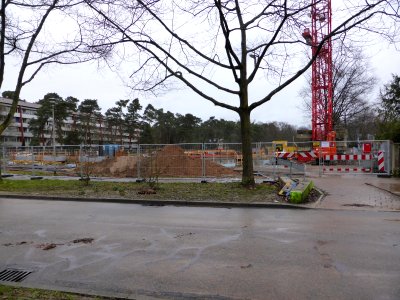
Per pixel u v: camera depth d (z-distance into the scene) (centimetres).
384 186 1483
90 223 891
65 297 425
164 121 8644
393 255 596
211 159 1962
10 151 2428
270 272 525
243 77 1381
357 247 644
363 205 1088
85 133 7756
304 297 439
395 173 1898
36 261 593
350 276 504
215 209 1081
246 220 906
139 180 1775
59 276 524
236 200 1170
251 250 636
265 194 1264
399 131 2166
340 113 4416
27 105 10506
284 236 734
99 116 8094
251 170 1414
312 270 530
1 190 1511
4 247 679
